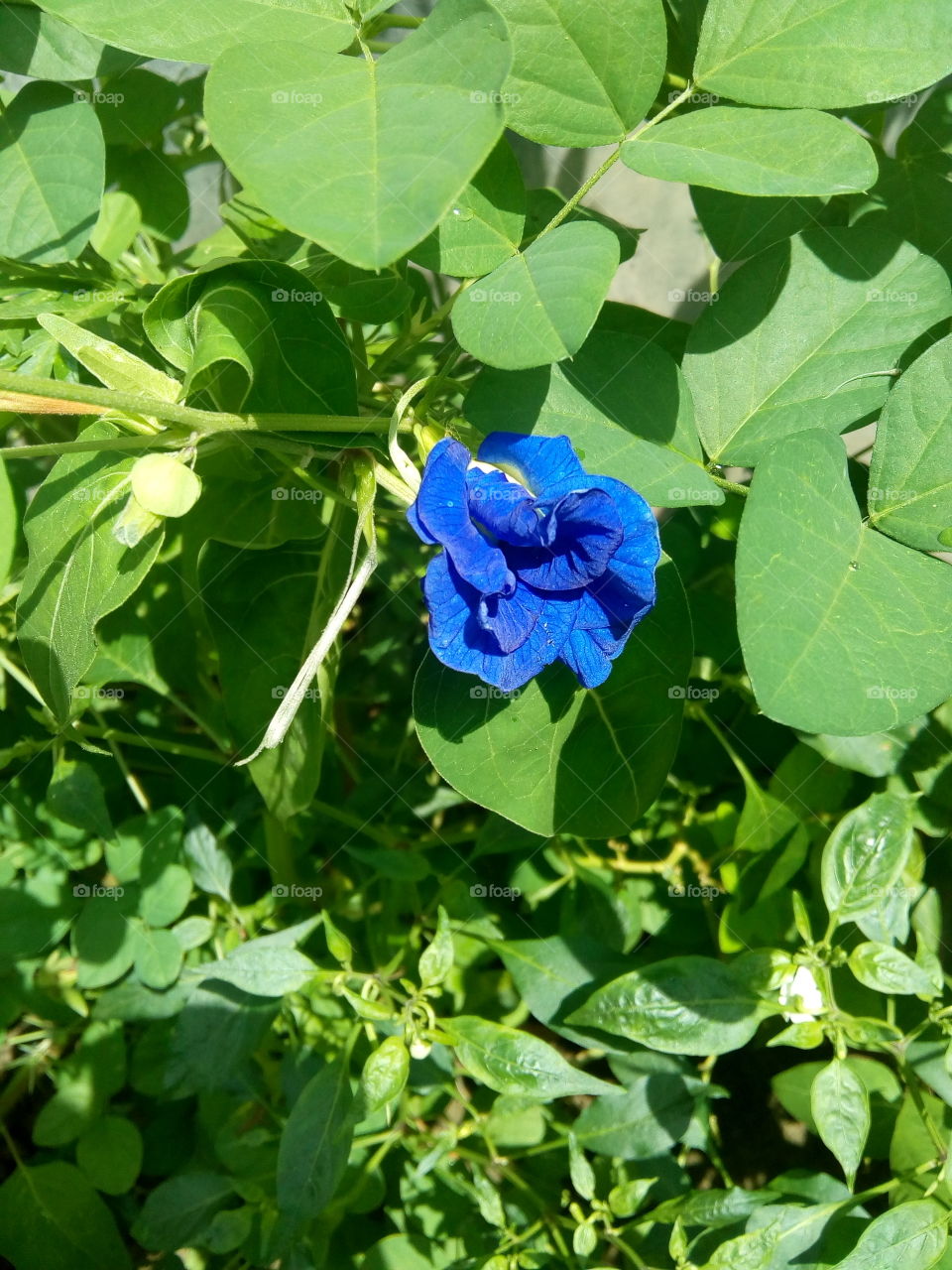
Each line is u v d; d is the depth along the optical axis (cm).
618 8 26
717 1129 40
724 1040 31
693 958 31
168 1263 37
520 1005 37
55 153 30
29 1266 36
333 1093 31
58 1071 39
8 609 37
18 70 31
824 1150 39
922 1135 32
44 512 28
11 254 30
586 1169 32
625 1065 34
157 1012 36
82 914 36
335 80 23
